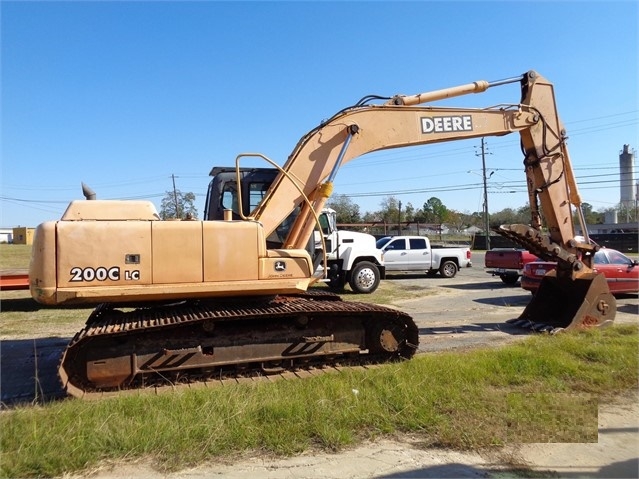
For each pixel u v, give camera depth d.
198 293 6.25
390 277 22.39
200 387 5.86
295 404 4.89
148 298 6.18
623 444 4.34
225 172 8.41
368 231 53.44
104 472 3.83
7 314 12.59
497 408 4.99
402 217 76.50
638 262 14.26
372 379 5.81
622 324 9.47
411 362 6.65
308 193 7.61
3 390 6.23
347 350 7.05
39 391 6.14
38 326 10.90
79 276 5.84
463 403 5.11
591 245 9.45
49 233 5.83
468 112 8.80
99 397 5.64
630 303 13.68
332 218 16.75
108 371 5.96
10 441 4.16
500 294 16.19
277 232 8.13
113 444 4.15
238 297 6.87
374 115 8.18
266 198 7.34
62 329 10.55
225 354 6.47
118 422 4.52
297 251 6.75
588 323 9.13
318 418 4.64
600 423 4.76
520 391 5.57
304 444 4.24
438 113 8.60
